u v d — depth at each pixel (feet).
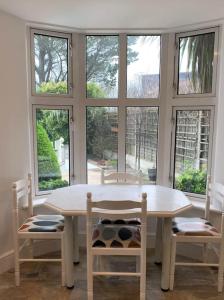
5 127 7.94
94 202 5.96
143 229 6.02
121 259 8.77
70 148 9.82
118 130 9.80
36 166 9.26
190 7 7.27
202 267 8.30
